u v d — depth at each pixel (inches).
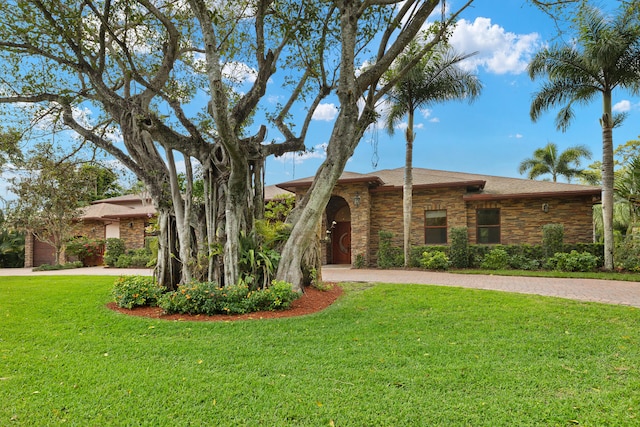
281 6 355.3
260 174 374.3
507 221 652.7
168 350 201.0
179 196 346.0
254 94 358.6
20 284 496.1
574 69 580.7
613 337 215.0
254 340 218.5
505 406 132.0
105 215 924.6
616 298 335.0
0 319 279.6
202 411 131.0
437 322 256.8
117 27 346.3
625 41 525.7
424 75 636.7
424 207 693.3
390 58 334.3
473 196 653.9
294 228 353.7
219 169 341.4
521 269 602.9
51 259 1003.3
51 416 128.0
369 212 709.3
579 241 611.5
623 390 143.5
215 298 289.4
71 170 733.9
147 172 359.9
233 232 330.3
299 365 175.8
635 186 645.3
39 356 193.3
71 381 158.6
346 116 327.6
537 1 329.4
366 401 137.1
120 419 126.1
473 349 197.3
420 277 524.1
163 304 289.3
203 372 168.2
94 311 303.9
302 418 125.6
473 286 422.6
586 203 612.1
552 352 191.0
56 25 310.0
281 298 299.9
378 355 189.2
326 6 345.4
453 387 148.9
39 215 814.5
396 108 669.3
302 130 398.0
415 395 141.9
